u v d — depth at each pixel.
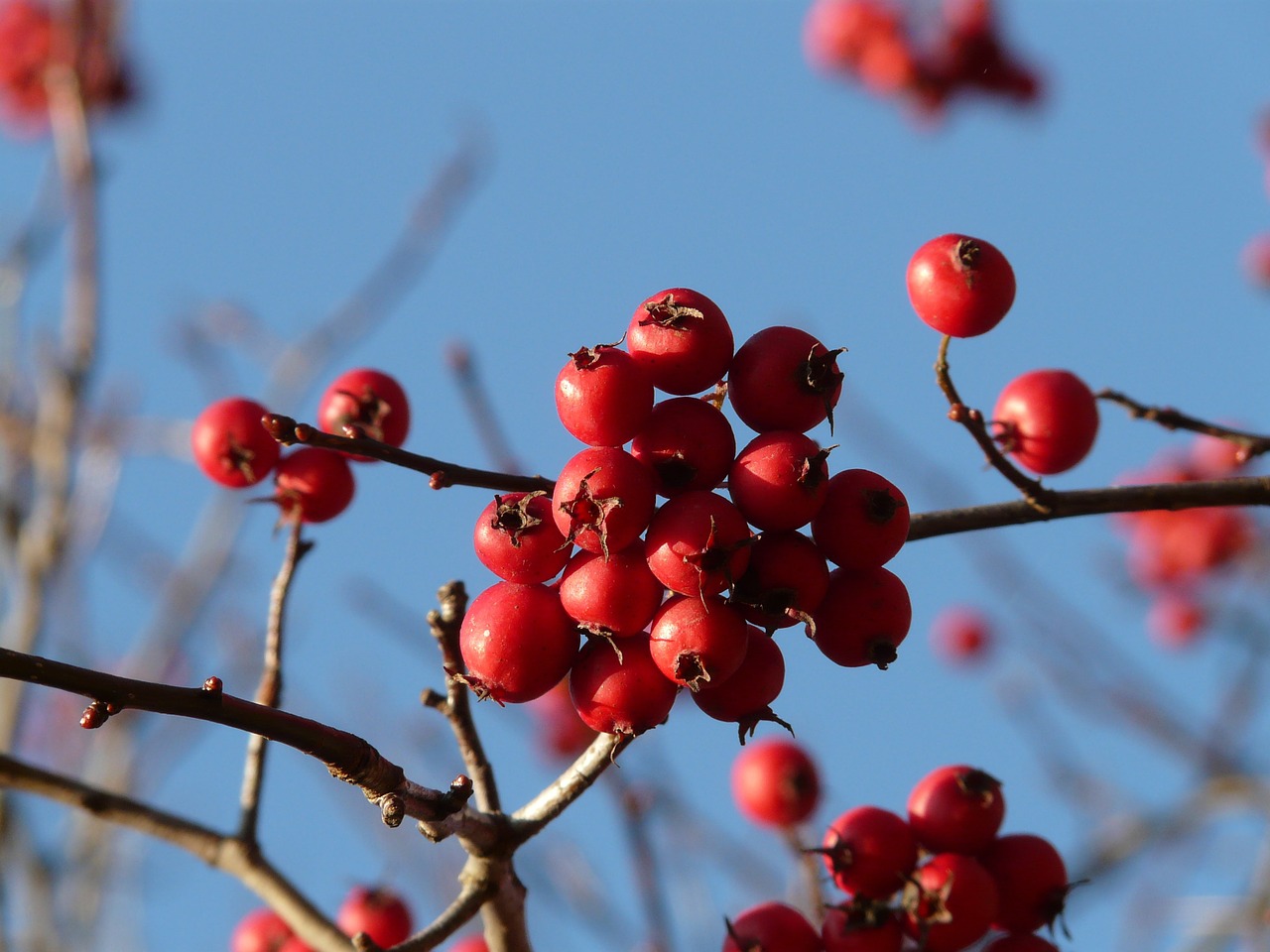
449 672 2.90
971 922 3.28
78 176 5.86
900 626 2.78
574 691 2.68
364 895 4.17
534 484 2.70
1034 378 3.76
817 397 2.73
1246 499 3.56
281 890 3.57
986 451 3.39
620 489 2.50
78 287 5.70
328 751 2.38
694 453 2.62
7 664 2.07
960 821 3.43
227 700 2.28
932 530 3.48
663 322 2.74
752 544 2.65
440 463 2.60
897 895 3.41
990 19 8.77
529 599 2.66
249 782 3.72
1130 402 3.74
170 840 3.66
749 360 2.76
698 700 2.75
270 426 2.45
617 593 2.55
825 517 2.69
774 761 4.31
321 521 3.84
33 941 5.14
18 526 5.61
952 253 3.16
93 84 7.66
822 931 3.41
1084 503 3.49
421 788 2.58
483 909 2.90
